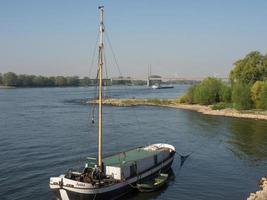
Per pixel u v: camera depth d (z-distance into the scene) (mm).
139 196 47125
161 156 55438
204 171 58562
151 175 51688
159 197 46906
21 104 170125
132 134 89875
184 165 62312
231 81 171375
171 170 59250
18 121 109250
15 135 85500
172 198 46625
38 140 79938
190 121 115500
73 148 72500
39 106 161000
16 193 47281
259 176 55656
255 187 50594
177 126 104438
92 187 40781
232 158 67000
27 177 53594
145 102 184750
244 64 166625
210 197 46938
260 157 67500
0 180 52156
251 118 123625
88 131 92500
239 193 48281
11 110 141125
